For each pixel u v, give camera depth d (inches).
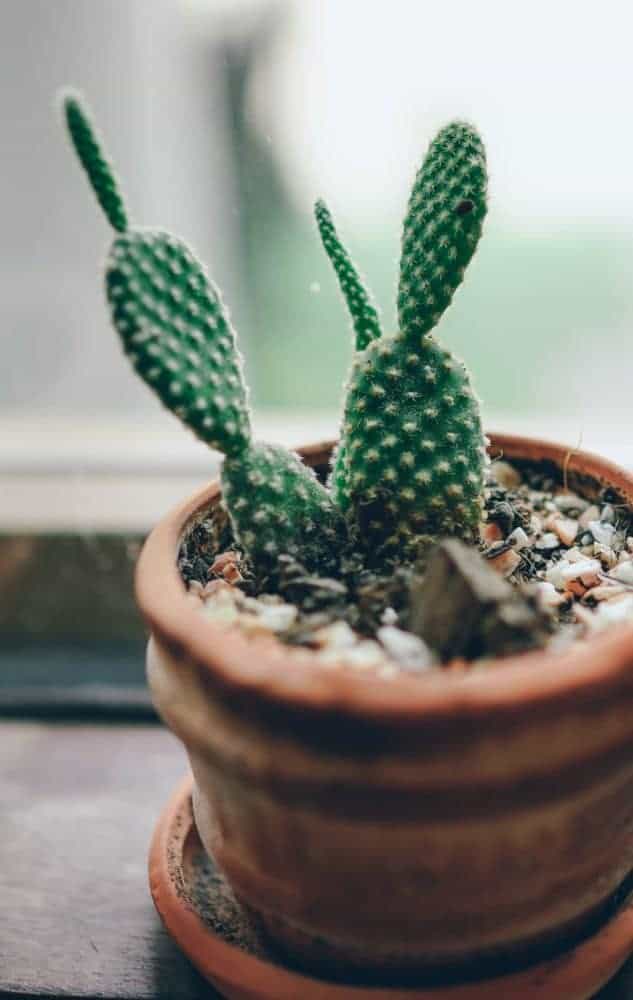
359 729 8.8
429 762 8.9
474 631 9.2
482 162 10.2
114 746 14.6
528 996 10.0
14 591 16.0
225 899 11.5
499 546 11.1
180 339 9.8
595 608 10.6
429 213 10.3
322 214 11.4
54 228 16.9
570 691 8.8
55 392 18.0
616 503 12.0
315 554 10.7
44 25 15.9
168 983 11.4
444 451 10.6
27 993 11.4
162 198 17.7
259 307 18.4
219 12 16.4
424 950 9.9
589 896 10.1
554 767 9.0
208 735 9.4
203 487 11.6
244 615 10.1
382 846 9.3
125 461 16.4
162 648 9.7
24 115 16.3
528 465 12.7
